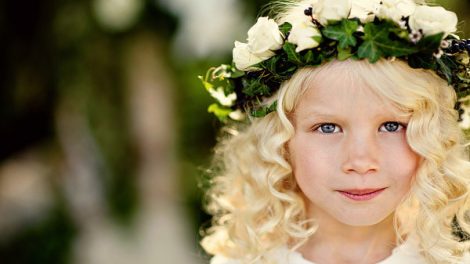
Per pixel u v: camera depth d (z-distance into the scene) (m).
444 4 3.59
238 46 1.94
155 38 7.71
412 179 1.83
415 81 1.76
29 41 5.30
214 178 2.39
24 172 6.17
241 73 1.96
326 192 1.81
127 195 7.14
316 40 1.75
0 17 5.09
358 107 1.74
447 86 1.85
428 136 1.79
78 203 6.31
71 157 6.29
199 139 7.95
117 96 7.01
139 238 6.46
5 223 5.57
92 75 6.40
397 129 1.79
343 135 1.79
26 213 5.79
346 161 1.76
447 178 1.88
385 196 1.79
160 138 8.41
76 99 6.05
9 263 5.27
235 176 2.18
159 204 7.52
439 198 1.84
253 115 1.91
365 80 1.74
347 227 1.92
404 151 1.78
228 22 5.85
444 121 1.87
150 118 8.20
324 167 1.80
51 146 6.07
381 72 1.73
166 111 8.18
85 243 6.02
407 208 1.95
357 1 1.80
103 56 6.54
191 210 7.14
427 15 1.70
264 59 1.89
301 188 1.87
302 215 2.02
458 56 1.86
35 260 5.34
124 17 7.00
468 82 1.87
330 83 1.76
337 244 1.95
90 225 6.38
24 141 5.71
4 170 5.94
